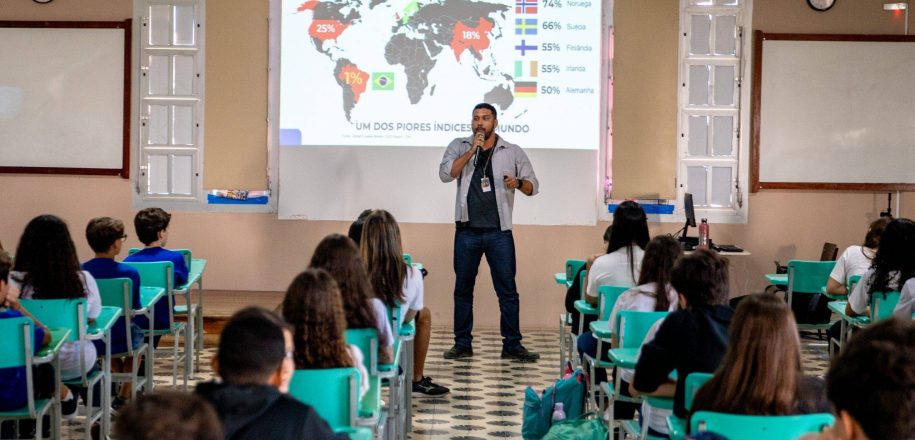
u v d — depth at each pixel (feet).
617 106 28.66
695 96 28.81
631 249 17.75
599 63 28.43
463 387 21.89
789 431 8.73
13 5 29.17
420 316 20.95
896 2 28.71
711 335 11.05
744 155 28.84
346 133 28.68
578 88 28.45
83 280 15.49
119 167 29.25
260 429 7.65
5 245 29.45
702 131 28.86
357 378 10.23
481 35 28.35
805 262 22.66
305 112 28.71
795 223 29.04
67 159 29.27
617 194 28.76
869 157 28.73
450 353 25.02
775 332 9.05
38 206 29.45
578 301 18.28
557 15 28.37
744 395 9.10
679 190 28.81
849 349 5.98
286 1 28.60
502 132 28.48
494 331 28.99
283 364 8.14
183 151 29.17
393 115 28.60
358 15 28.48
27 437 15.58
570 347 23.54
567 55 28.40
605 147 28.73
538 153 28.55
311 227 29.09
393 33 28.48
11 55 29.19
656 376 11.19
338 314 10.51
